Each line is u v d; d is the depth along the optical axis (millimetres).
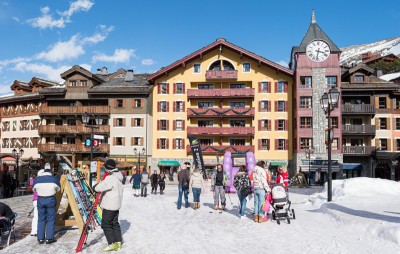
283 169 15289
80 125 52781
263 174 11852
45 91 53906
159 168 52344
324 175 48312
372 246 8258
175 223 11984
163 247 8438
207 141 52500
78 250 8094
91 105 54438
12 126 59594
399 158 46562
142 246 8555
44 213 9070
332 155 47281
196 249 8219
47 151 52531
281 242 8828
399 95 49875
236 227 11086
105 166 8367
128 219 12992
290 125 50781
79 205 10297
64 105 55312
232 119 52281
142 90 51812
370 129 48562
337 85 48125
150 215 14047
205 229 10797
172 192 28844
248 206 16578
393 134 49656
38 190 9000
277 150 50750
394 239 8359
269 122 51094
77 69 53594
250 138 51812
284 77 51344
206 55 52906
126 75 56562
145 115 52188
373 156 48344
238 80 52156
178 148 52188
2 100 60031
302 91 48625
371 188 17391
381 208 12711
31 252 8094
